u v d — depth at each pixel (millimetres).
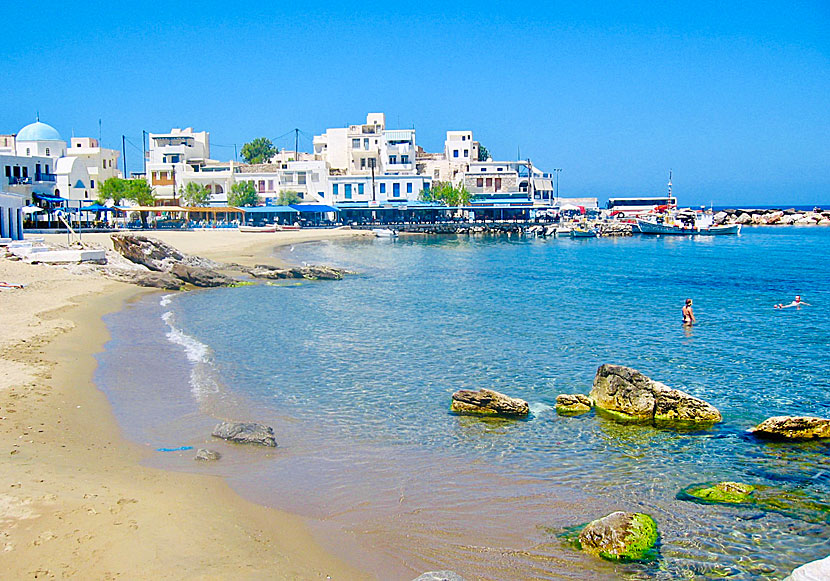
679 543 12422
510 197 146125
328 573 10953
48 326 29516
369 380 23844
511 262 78875
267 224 129250
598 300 45656
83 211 97250
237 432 17422
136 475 14414
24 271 44906
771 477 15680
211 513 12758
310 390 22406
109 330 30938
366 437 18062
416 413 20250
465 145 151875
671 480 15469
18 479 13391
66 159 103062
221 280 51438
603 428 19109
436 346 29734
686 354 28281
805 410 20703
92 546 10953
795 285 55312
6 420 17094
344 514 13336
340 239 116375
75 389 20531
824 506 14086
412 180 140125
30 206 77125
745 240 127250
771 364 26469
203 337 30891
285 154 157250
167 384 22328
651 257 87438
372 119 151875
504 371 25391
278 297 45812
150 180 135500
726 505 14078
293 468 15656
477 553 11938
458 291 50469
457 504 13969
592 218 175625
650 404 20000
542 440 18094
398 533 12602
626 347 29719
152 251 56812
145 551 10953
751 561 11836
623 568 11555
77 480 13648
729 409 20828
